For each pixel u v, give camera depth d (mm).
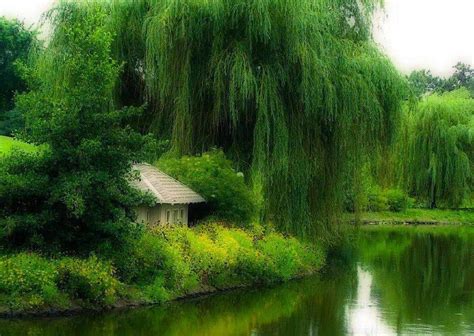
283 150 31969
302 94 31859
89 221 23359
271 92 31672
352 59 33594
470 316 24391
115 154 23578
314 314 24141
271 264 30312
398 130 35125
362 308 25531
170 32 31625
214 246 27969
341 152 34375
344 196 36500
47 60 32188
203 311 23828
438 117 67062
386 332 21500
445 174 67562
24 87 68875
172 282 25469
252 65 31875
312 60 31547
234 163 34094
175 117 33031
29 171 23234
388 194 74625
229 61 31391
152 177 29625
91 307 22547
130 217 24578
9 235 22938
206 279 27672
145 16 33406
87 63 24141
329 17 33000
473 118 69875
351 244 44875
